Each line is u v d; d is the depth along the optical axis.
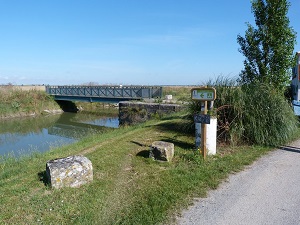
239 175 5.30
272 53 8.61
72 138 17.80
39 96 36.38
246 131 7.46
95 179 5.06
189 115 8.70
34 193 4.52
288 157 6.42
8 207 4.05
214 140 6.49
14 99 34.22
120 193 4.46
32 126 25.94
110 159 6.33
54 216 3.77
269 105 7.61
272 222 3.62
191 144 7.33
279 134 7.41
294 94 10.37
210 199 4.30
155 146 6.08
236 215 3.81
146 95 23.91
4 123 27.69
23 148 14.86
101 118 30.03
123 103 19.38
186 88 31.02
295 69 10.17
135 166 5.75
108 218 3.70
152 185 4.74
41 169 6.04
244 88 8.04
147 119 17.94
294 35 8.38
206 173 5.25
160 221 3.65
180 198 4.27
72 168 4.70
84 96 31.45
